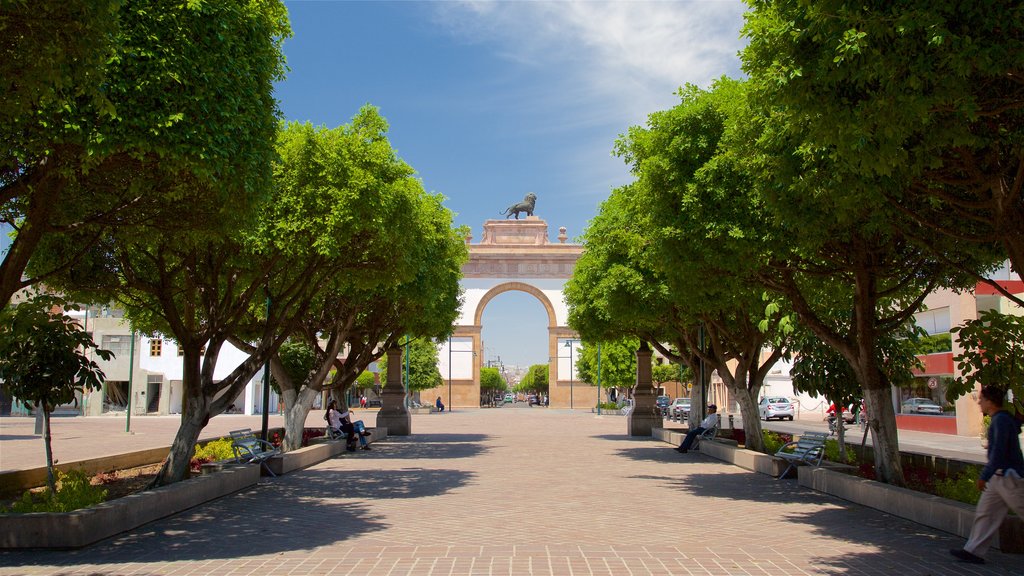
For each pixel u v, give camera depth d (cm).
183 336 1276
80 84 744
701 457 2122
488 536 939
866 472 1404
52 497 989
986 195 929
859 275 1217
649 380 3147
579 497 1294
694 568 769
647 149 1642
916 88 681
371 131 1652
